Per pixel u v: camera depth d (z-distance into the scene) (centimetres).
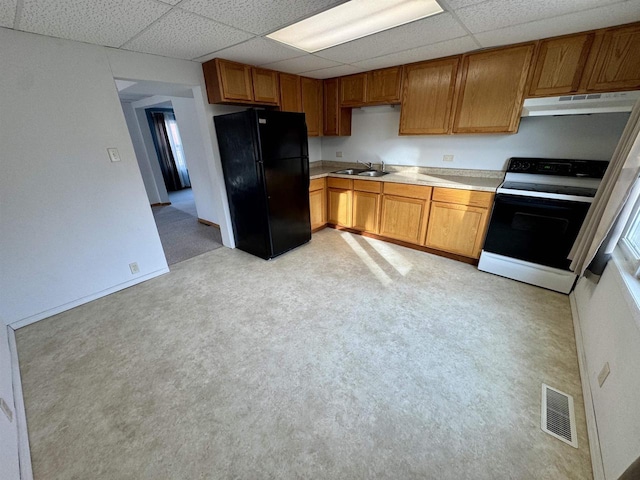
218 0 150
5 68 182
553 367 167
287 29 198
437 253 321
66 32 186
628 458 94
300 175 328
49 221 216
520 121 270
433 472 117
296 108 352
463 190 277
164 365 176
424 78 289
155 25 180
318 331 203
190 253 349
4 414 126
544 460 120
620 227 163
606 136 236
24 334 207
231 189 327
